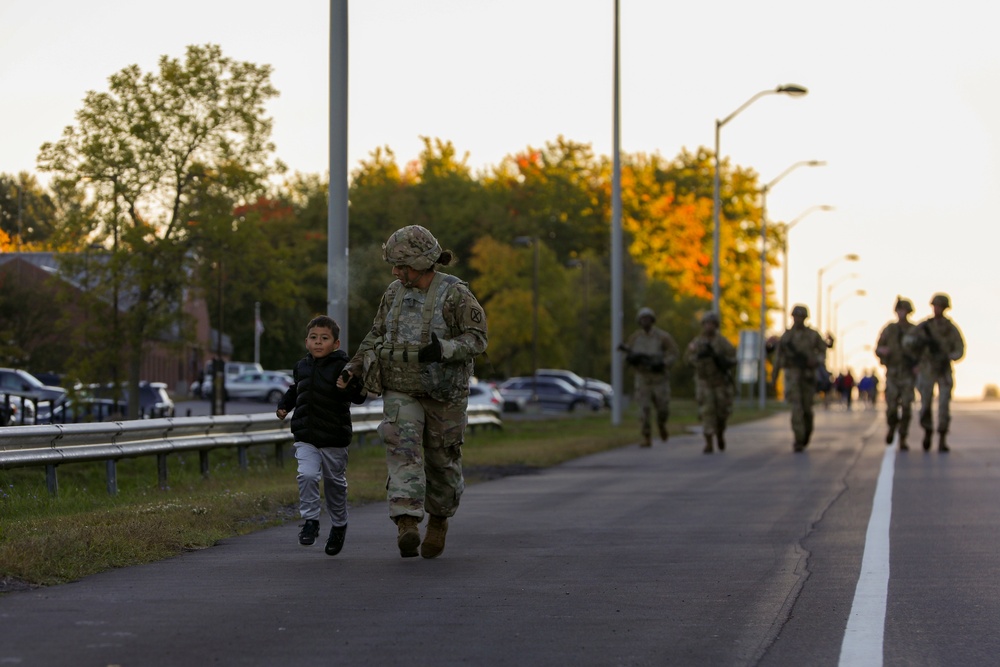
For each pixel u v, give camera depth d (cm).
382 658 1688
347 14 4638
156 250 9231
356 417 6022
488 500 3875
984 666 1659
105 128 9344
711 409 6450
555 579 2336
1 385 10962
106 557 2492
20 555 2312
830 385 19088
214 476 4484
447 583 2288
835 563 2523
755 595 2166
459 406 2553
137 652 1706
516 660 1680
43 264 10625
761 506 3634
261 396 18600
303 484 2647
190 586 2244
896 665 1664
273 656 1694
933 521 3219
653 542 2856
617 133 10406
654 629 1881
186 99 9456
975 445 6744
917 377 6112
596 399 18812
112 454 3841
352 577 2352
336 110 4622
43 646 1736
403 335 2488
